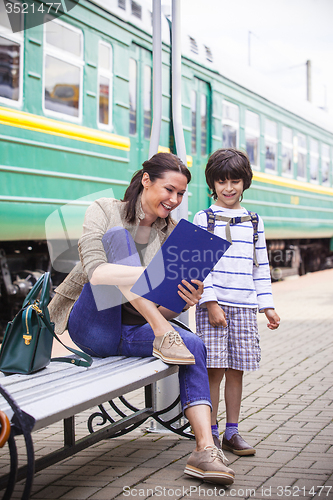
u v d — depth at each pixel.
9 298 5.95
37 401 1.75
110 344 2.46
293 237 11.85
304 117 12.40
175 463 2.43
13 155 4.93
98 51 5.94
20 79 5.00
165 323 2.30
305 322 6.94
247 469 2.36
